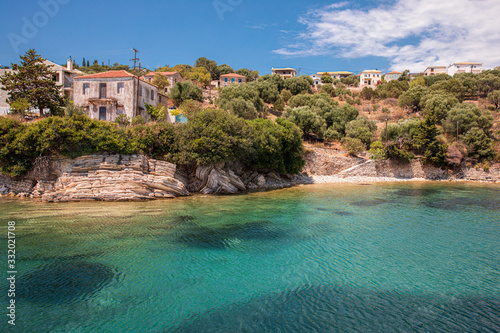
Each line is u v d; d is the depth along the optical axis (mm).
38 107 44281
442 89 104000
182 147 37938
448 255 18375
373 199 39250
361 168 64312
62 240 19422
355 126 78500
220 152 37875
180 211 28672
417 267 16516
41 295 12641
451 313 12047
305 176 60781
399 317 11656
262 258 17484
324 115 86625
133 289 13438
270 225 24719
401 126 75438
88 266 15648
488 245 20312
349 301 12859
